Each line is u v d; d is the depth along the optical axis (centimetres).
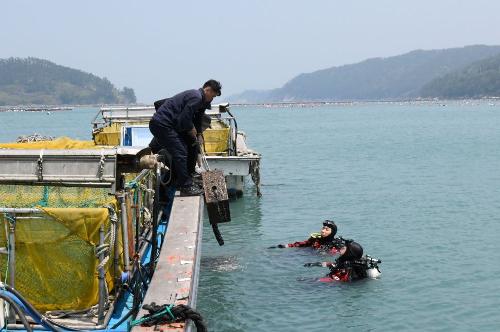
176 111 848
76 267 582
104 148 834
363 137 5909
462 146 4488
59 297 586
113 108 2041
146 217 843
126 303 630
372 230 1547
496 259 1243
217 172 881
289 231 1544
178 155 859
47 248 577
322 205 1931
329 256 1259
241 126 9144
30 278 580
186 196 878
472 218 1688
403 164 3294
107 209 587
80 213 572
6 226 570
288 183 2523
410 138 5584
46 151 778
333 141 5406
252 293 1045
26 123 10094
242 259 1257
